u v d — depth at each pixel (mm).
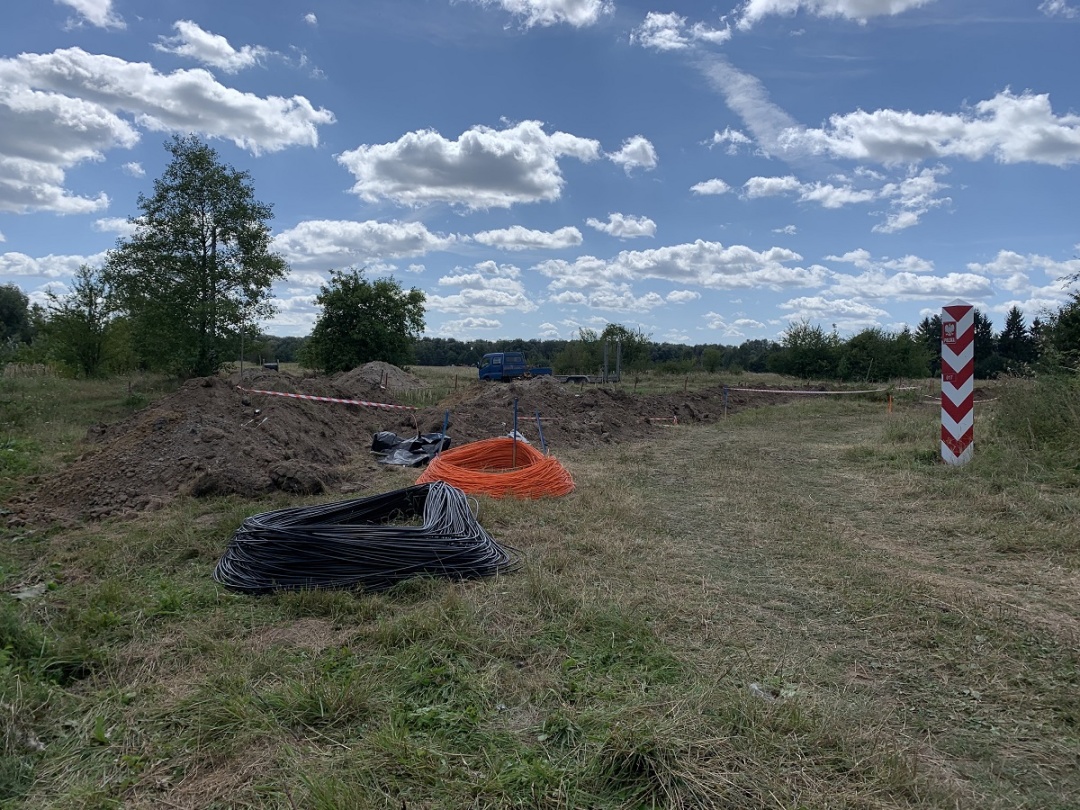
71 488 8062
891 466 9664
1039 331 14680
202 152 22359
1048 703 3369
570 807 2561
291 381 15750
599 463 10539
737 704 3123
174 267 22453
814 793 2584
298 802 2582
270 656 3809
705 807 2502
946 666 3771
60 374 26516
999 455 8922
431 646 3906
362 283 39906
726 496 8109
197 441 8758
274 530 5105
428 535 5281
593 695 3383
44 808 2586
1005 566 5426
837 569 5379
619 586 4977
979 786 2746
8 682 3293
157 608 4535
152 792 2693
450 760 2863
